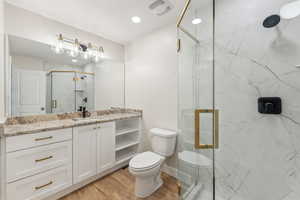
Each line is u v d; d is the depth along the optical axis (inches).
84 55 85.5
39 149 53.1
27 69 65.8
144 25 80.6
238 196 54.8
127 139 101.3
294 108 44.4
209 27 58.7
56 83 75.6
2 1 53.2
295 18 43.3
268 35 47.9
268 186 48.8
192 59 59.2
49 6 62.8
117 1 60.4
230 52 55.7
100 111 94.8
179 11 67.6
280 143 46.7
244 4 52.2
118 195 61.7
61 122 67.3
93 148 70.3
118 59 104.4
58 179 58.2
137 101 98.7
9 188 47.1
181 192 59.4
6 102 58.7
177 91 76.0
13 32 60.5
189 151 59.2
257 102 50.7
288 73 45.0
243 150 53.7
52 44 72.3
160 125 84.7
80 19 73.7
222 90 57.8
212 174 55.0
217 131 56.4
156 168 60.7
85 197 60.3
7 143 46.5
